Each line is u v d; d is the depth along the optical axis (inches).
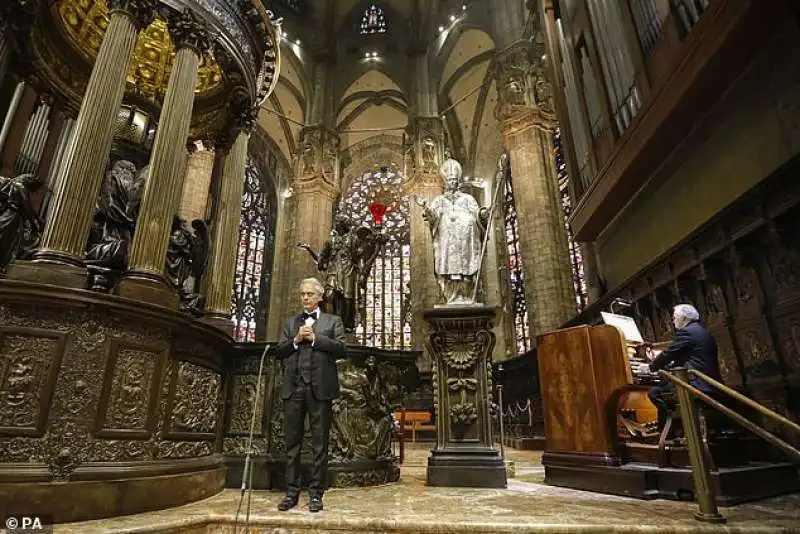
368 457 180.2
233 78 242.8
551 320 552.4
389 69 1019.9
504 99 693.9
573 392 173.6
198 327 152.3
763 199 168.2
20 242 175.6
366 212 1065.5
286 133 1040.8
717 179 203.8
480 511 118.4
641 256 275.4
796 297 159.9
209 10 213.0
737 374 186.5
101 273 175.2
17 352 113.6
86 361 121.9
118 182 211.5
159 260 156.8
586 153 315.6
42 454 110.6
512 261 848.3
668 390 140.9
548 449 181.9
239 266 969.5
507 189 892.0
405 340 925.8
